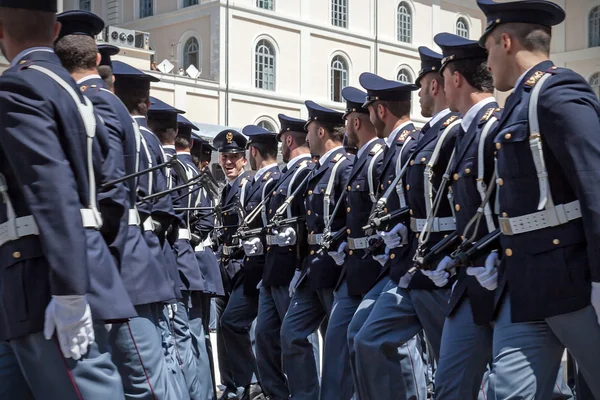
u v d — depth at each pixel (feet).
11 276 12.78
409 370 19.66
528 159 13.66
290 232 26.40
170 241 22.53
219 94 122.11
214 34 123.24
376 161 22.08
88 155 13.41
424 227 17.37
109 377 12.97
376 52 141.28
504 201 13.92
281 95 129.08
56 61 13.50
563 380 21.48
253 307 29.40
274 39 128.77
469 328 15.96
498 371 13.84
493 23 14.60
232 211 31.99
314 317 24.99
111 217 15.99
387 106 21.47
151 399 17.37
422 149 18.75
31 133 12.44
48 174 12.35
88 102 13.64
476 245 15.17
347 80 138.21
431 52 19.54
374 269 21.97
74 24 17.29
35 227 12.66
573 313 13.30
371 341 19.38
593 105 13.33
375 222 19.84
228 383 30.58
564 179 13.46
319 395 23.30
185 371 25.29
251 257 29.30
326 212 24.38
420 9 147.43
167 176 24.91
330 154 25.03
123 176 16.44
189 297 26.08
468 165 16.10
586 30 128.67
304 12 132.36
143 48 109.60
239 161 33.30
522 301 13.65
